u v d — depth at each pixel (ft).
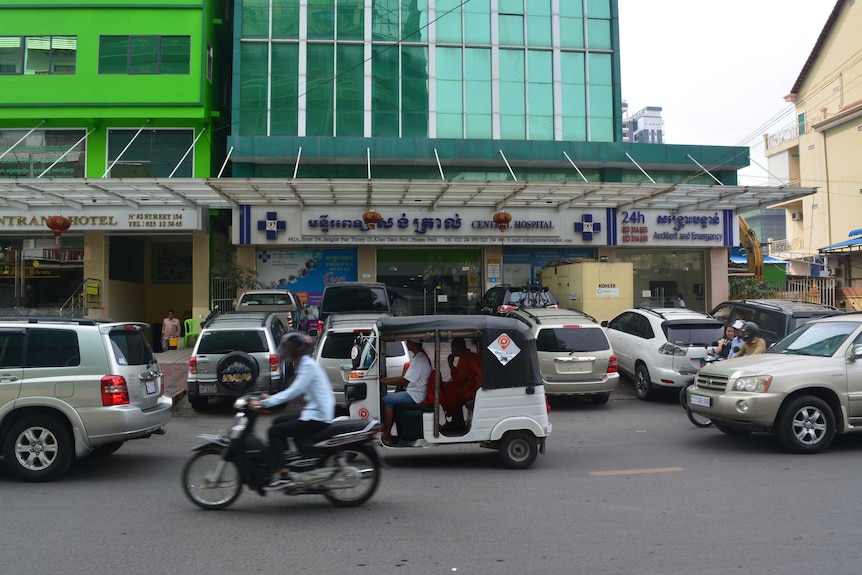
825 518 19.61
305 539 17.98
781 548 17.03
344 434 20.67
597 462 27.76
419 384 26.96
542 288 62.44
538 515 20.12
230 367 38.32
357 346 27.86
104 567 15.89
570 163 77.05
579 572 15.48
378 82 77.15
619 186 61.67
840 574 15.29
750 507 20.84
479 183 59.67
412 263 75.36
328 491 20.85
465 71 78.48
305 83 75.97
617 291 65.77
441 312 75.41
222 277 69.31
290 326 54.70
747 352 36.73
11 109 71.20
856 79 119.75
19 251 72.02
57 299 72.13
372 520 19.70
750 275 95.14
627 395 47.03
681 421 37.91
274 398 20.29
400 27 78.13
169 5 73.00
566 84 79.97
